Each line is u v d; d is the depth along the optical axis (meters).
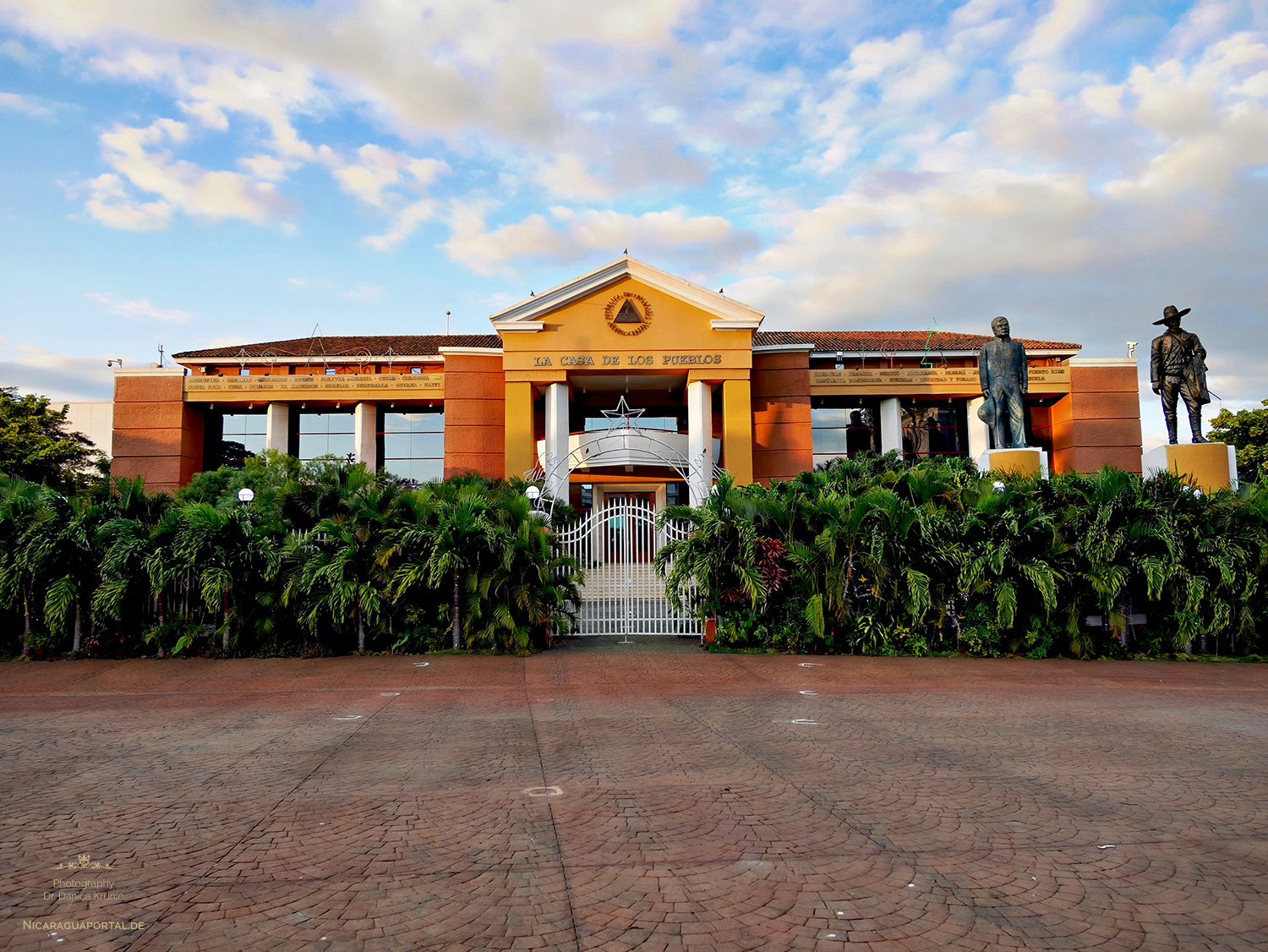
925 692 9.73
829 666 11.70
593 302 27.48
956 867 4.36
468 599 12.84
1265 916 3.79
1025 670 11.47
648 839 4.79
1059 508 13.11
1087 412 30.70
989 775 6.11
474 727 7.86
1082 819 5.12
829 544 12.55
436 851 4.59
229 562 12.20
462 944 3.52
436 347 33.16
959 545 12.61
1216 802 5.48
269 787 5.85
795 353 30.31
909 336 36.03
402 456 32.25
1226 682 10.57
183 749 7.00
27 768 6.39
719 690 9.91
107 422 37.28
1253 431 31.20
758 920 3.74
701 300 27.34
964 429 32.31
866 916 3.78
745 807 5.37
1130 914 3.80
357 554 12.44
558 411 27.20
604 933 3.61
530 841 4.75
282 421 31.06
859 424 32.69
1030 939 3.56
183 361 31.45
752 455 29.92
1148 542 12.68
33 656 12.16
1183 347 17.25
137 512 13.11
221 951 3.45
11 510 12.20
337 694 9.70
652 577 15.77
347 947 3.49
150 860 4.48
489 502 13.30
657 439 27.75
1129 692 9.83
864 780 5.97
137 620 12.56
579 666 11.66
